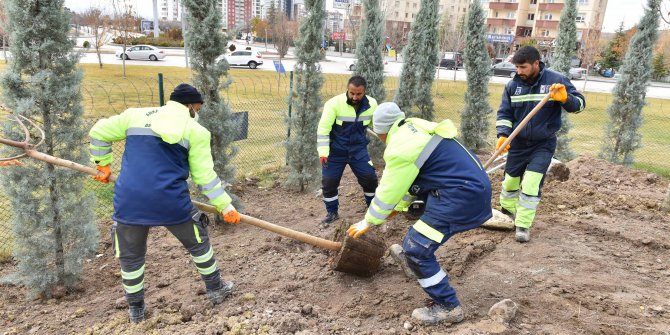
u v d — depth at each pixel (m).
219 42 5.73
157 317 3.72
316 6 6.83
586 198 6.42
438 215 3.28
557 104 4.77
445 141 3.33
